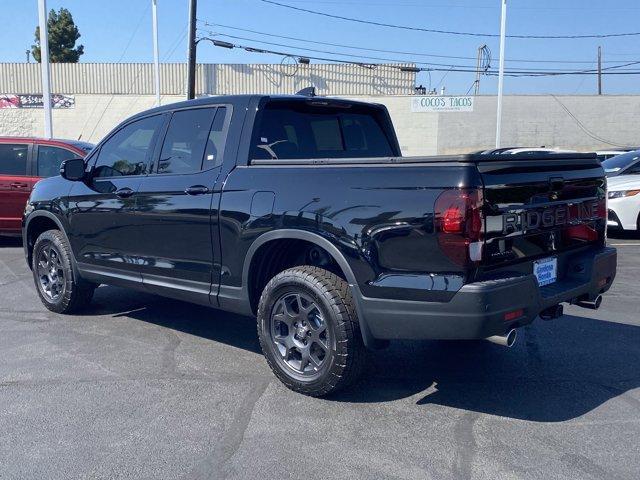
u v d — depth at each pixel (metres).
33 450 3.88
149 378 5.04
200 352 5.66
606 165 13.48
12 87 40.25
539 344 5.95
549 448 3.92
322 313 4.45
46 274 6.96
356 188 4.29
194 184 5.23
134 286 5.94
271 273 5.06
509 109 37.66
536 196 4.38
